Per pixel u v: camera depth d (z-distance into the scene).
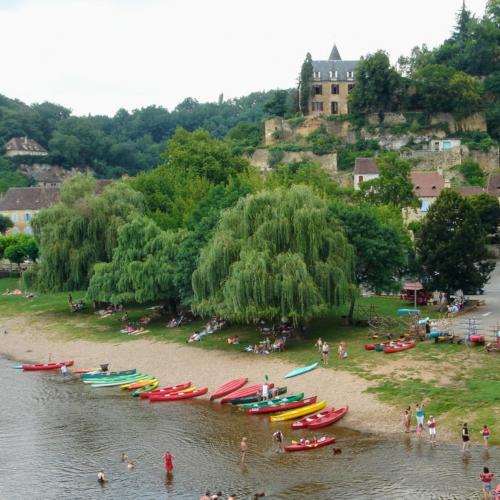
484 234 88.25
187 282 83.06
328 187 129.88
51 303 109.94
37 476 49.41
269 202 76.00
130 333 87.38
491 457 47.88
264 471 48.31
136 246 91.62
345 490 44.69
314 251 73.50
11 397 68.19
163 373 72.19
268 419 58.66
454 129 178.25
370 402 58.34
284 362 69.62
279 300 71.19
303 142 181.88
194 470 49.25
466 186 152.88
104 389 69.94
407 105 181.62
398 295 98.00
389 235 80.69
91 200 100.50
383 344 70.19
